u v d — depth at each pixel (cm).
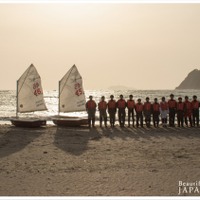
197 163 1697
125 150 2017
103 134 2623
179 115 3000
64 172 1534
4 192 1250
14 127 3047
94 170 1570
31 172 1535
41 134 2633
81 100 3338
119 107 3014
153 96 16075
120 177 1448
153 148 2077
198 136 2517
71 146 2150
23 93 3200
